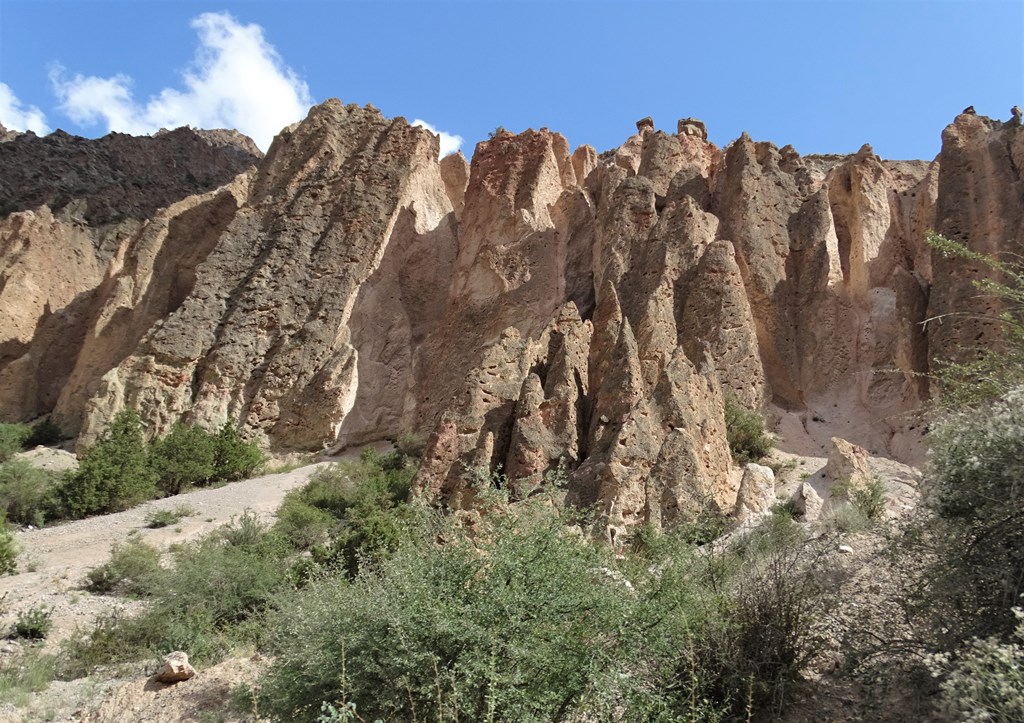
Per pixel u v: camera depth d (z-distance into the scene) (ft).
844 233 98.22
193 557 53.72
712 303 77.41
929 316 74.74
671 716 21.15
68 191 235.40
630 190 96.84
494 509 27.20
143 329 139.13
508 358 68.13
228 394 112.68
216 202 152.46
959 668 18.06
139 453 94.38
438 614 22.08
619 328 73.05
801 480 61.16
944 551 21.85
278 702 24.40
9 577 62.23
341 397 107.86
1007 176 77.51
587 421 64.28
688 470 53.21
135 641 46.21
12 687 39.11
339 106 147.33
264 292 120.06
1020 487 20.20
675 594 24.03
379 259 123.85
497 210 115.65
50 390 150.10
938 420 25.67
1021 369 25.61
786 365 82.43
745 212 91.04
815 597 26.04
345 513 74.79
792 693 22.99
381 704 21.86
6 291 161.79
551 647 22.04
